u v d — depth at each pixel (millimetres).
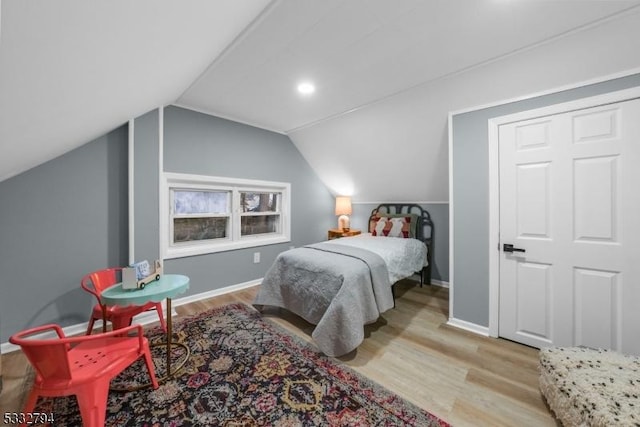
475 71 2070
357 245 3018
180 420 1354
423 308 2891
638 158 1633
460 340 2188
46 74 826
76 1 583
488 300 2270
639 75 1603
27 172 2088
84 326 2359
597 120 1755
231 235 3500
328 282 2146
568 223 1883
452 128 2443
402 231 3684
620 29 1506
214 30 1383
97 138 2387
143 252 2549
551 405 1354
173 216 3006
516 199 2100
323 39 1716
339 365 1829
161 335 2221
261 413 1401
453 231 2461
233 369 1770
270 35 1672
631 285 1673
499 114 2168
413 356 1949
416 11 1456
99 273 2127
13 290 2059
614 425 962
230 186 3461
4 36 557
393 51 1843
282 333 2273
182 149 2932
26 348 1055
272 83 2348
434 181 3441
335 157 3975
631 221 1666
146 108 2318
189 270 3035
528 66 1885
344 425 1328
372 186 4141
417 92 2465
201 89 2492
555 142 1914
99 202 2416
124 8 729
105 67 1043
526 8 1416
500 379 1694
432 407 1455
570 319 1890
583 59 1706
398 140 3143
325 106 2895
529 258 2055
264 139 3732
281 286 2590
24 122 1101
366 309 2111
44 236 2172
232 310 2770
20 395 1539
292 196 4176
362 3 1401
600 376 1225
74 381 1129
